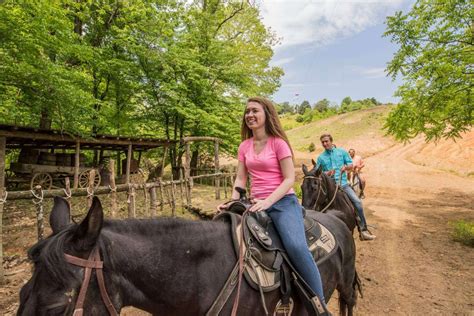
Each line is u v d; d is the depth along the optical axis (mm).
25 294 1271
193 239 1753
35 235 6363
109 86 14227
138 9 11898
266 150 2184
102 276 1352
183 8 13969
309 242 2410
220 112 15125
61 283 1243
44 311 1210
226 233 1927
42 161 11719
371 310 4492
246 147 2328
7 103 8609
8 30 7355
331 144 6164
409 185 20031
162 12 12828
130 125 14523
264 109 2197
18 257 5254
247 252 1867
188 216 8594
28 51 7805
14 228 6711
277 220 2084
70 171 11875
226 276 1771
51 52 9180
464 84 9344
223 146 16453
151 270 1571
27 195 4031
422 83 9766
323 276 2402
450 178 22594
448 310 4469
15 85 8367
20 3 7434
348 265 2953
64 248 1311
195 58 14438
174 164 17391
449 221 10453
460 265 6227
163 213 8391
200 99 14789
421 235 8648
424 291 5090
